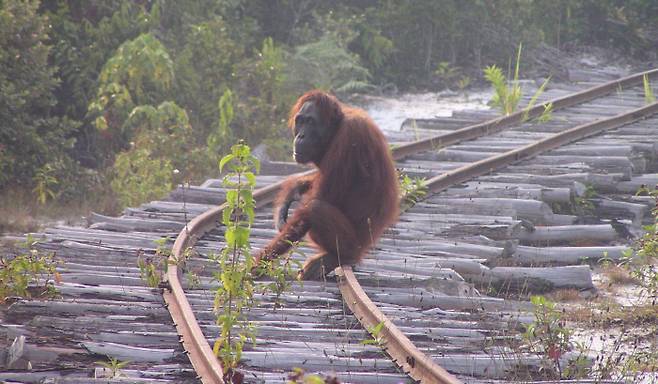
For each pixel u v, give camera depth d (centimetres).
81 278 1468
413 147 2692
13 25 2828
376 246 1742
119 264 1591
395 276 1535
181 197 2192
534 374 1160
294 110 1526
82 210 2589
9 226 2314
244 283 1209
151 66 3111
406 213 2005
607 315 1530
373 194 1498
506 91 3400
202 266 1570
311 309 1362
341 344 1220
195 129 3334
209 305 1364
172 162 2867
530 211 2053
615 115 3238
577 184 2241
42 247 1670
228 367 1024
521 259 1845
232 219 1914
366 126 1486
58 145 2914
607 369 1173
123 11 3478
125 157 2700
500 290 1689
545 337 1248
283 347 1198
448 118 3344
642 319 1509
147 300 1385
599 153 2589
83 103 3247
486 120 3288
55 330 1220
